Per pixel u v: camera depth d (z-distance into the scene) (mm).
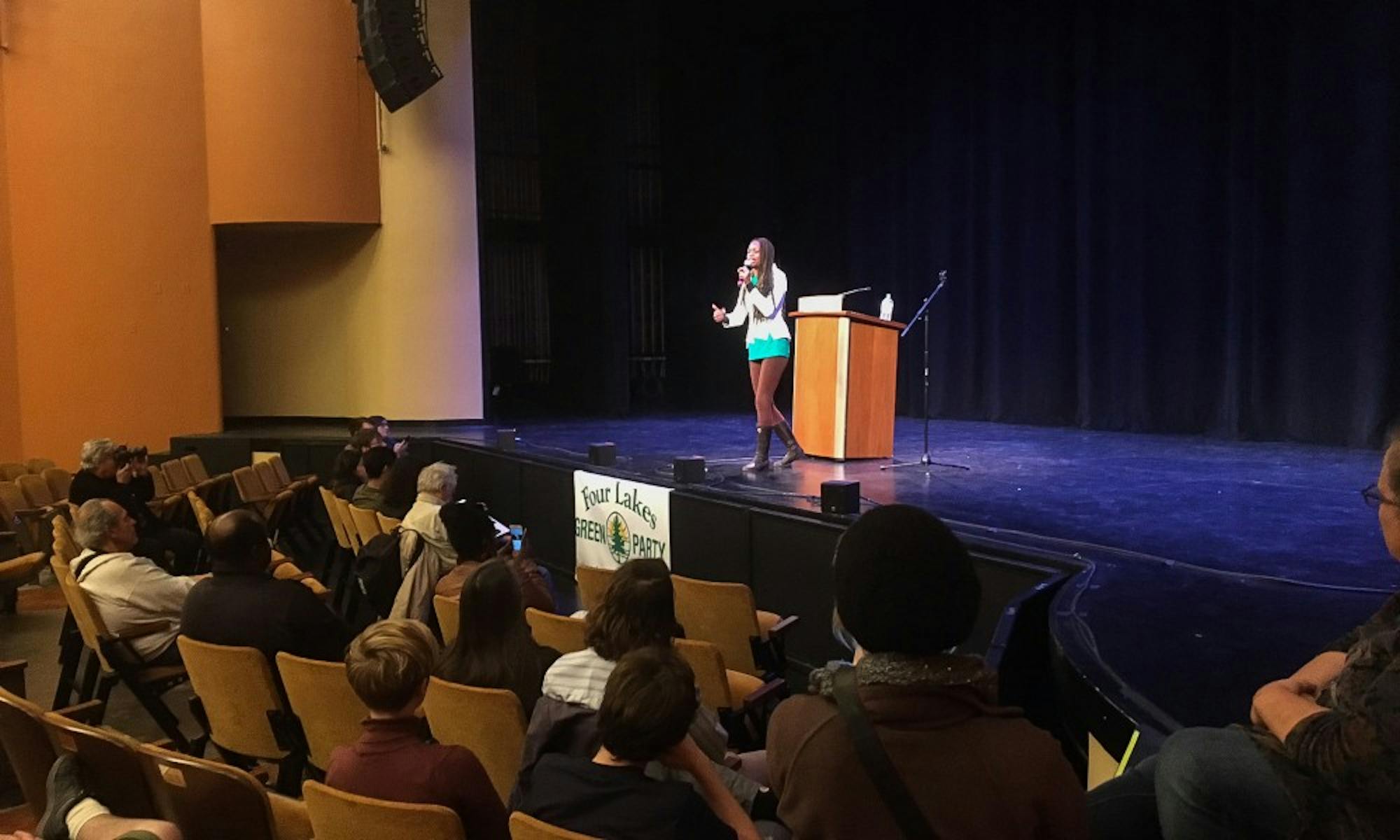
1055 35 9492
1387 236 7383
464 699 2418
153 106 9266
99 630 3539
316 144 9508
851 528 1295
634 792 1711
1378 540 4117
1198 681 2471
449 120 9914
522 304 12320
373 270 9953
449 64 9891
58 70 8945
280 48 9422
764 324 6301
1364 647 1426
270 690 2887
